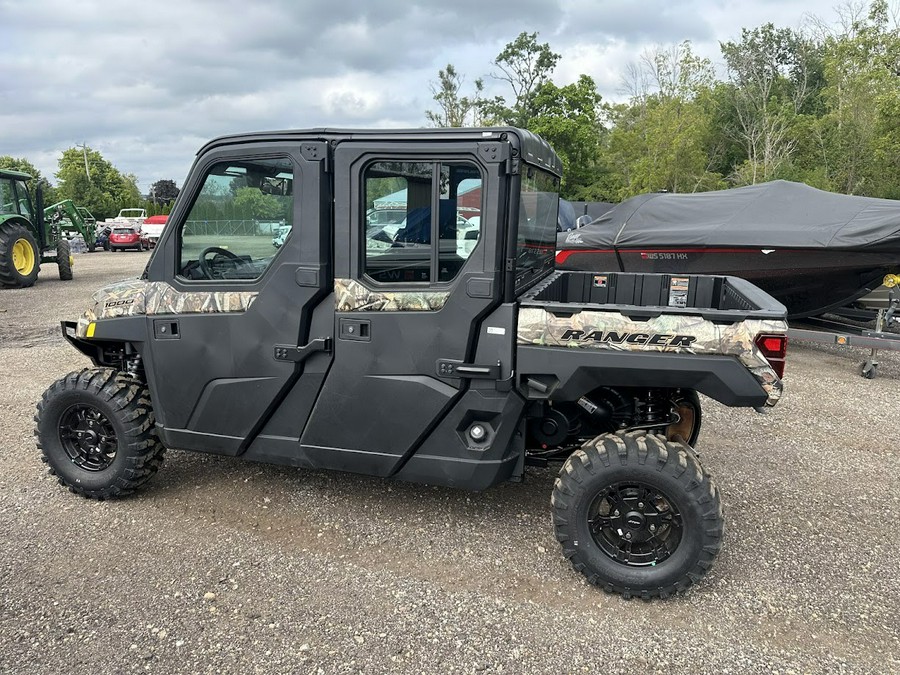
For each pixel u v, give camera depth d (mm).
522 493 3910
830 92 30047
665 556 2871
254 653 2514
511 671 2434
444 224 2914
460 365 2965
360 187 2953
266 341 3207
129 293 3514
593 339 2852
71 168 60656
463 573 3082
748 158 37188
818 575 3082
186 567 3105
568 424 3336
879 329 6754
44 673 2395
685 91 31359
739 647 2576
